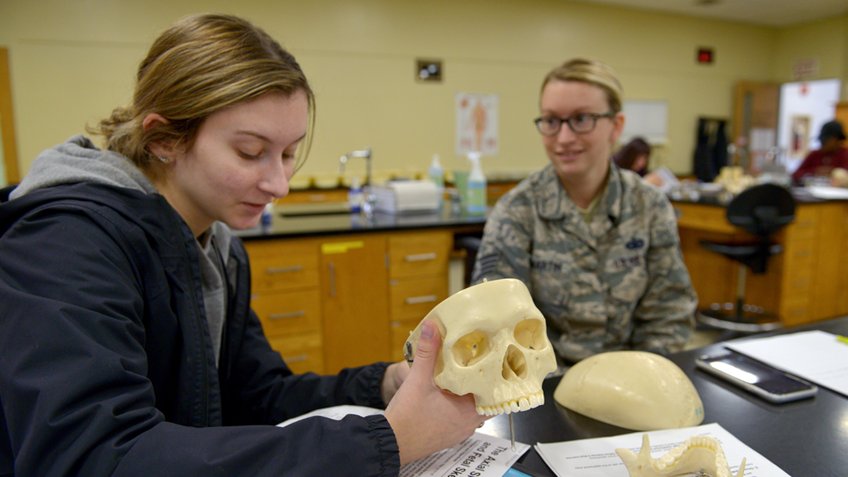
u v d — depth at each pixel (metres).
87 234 0.57
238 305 0.94
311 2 5.25
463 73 5.93
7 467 0.60
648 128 6.95
